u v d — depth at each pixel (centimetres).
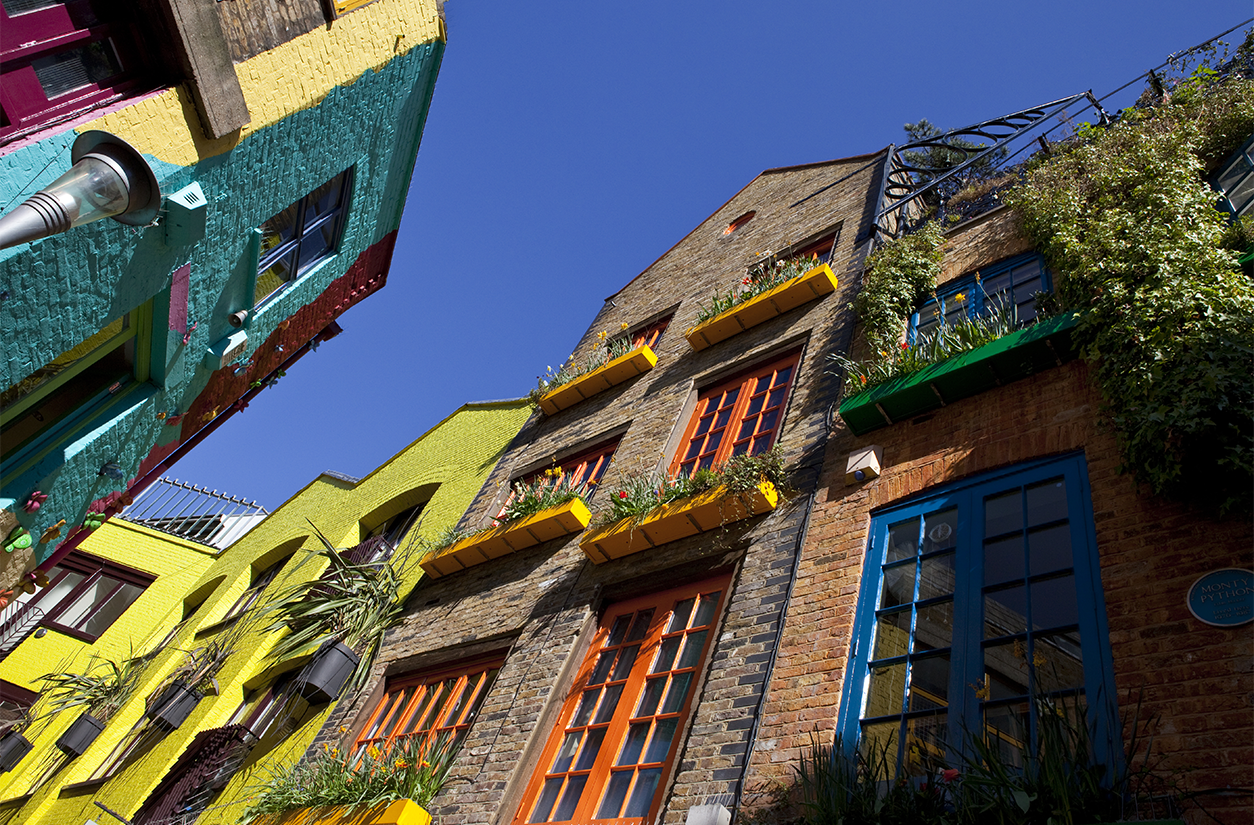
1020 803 338
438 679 850
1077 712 367
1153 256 546
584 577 796
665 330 1227
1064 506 495
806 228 1186
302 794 719
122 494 826
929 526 557
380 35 834
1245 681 355
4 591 707
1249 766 330
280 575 1464
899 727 453
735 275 1209
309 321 1044
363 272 1120
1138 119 833
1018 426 570
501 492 1117
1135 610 413
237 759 994
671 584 710
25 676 1670
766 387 888
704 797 498
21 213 439
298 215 887
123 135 587
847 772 432
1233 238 571
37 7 550
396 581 1054
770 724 511
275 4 708
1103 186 733
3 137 520
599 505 892
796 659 540
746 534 686
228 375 909
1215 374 426
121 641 1719
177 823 952
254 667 1177
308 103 757
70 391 717
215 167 673
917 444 629
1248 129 706
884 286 841
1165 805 336
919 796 389
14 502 649
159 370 763
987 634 461
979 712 427
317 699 952
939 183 1037
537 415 1257
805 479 689
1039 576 468
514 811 617
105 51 602
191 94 638
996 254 816
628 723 617
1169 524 435
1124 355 500
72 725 1306
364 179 951
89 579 1838
